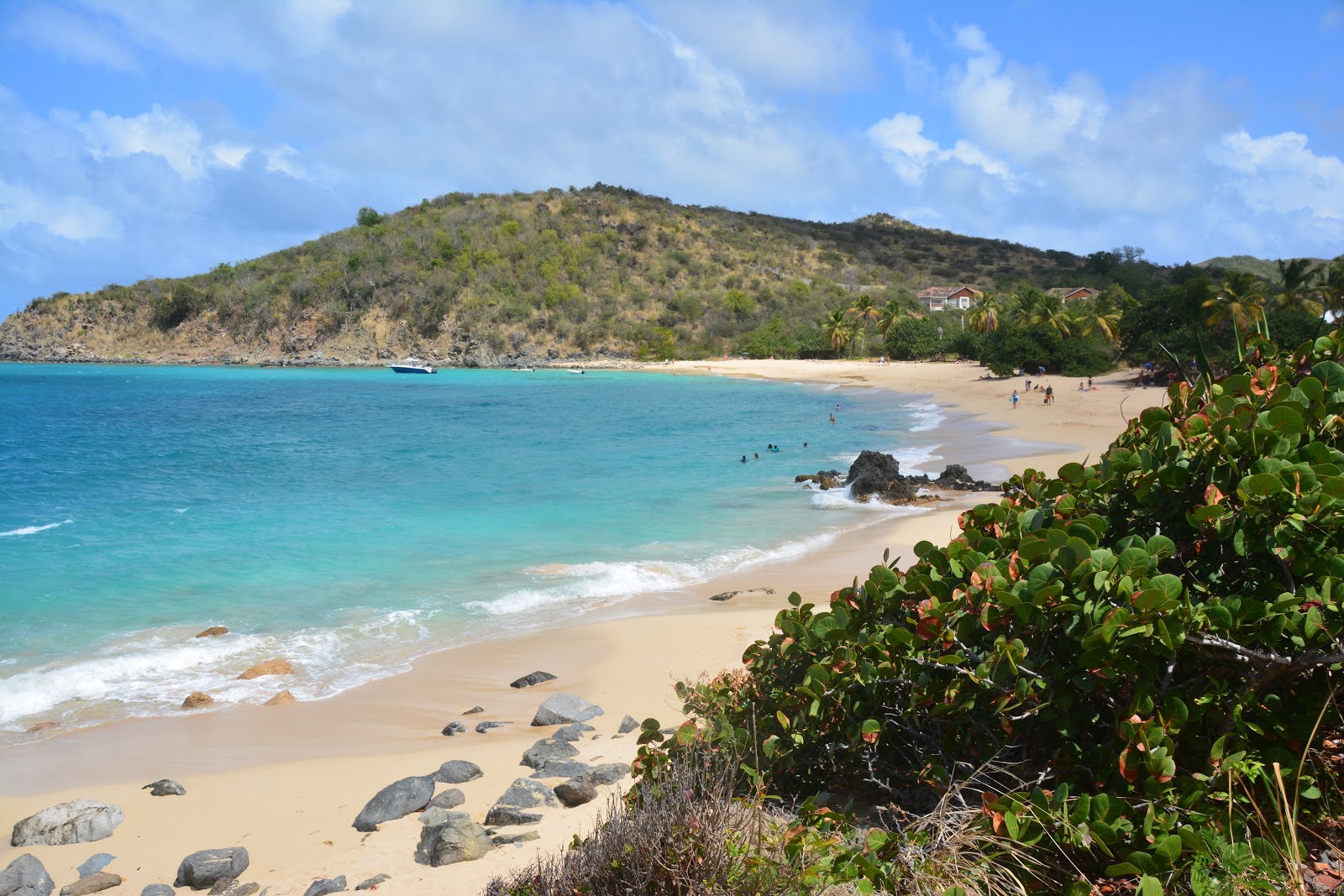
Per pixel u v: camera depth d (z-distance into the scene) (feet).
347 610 45.83
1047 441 115.14
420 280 444.55
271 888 19.10
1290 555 11.57
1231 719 11.31
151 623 43.68
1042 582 12.49
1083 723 12.40
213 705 33.53
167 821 23.73
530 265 458.09
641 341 410.11
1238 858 9.81
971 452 108.37
